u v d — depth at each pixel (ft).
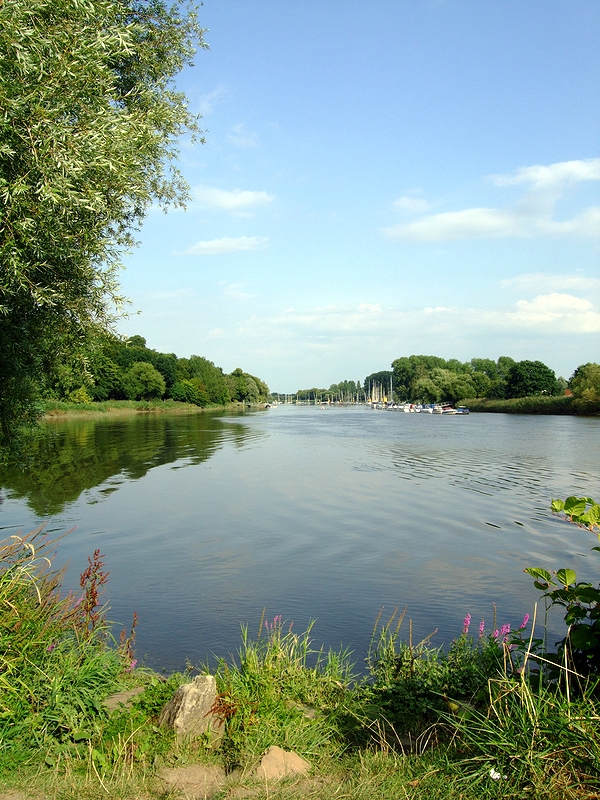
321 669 21.88
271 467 96.02
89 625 22.02
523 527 53.57
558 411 310.24
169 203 34.83
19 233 18.79
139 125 23.50
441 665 20.43
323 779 13.35
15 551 19.40
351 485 77.66
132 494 68.08
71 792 12.26
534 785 11.84
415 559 42.80
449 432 185.37
